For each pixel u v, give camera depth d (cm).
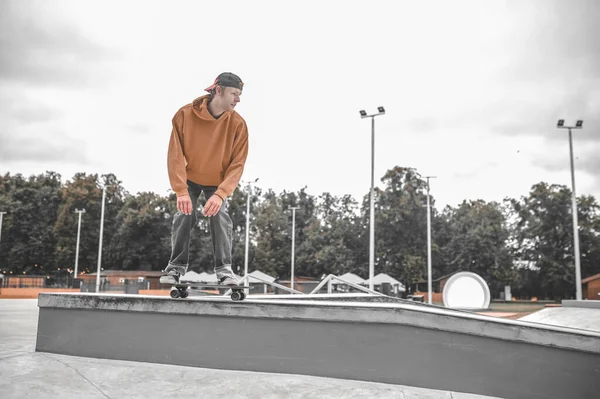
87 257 7369
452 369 479
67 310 577
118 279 6462
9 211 7256
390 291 4150
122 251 7381
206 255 7062
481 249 6775
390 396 448
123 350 548
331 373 491
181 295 580
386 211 7344
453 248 7112
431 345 481
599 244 6588
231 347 517
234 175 577
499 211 7306
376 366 484
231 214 8125
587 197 6831
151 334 542
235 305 517
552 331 483
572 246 6694
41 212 7519
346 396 448
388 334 485
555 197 6788
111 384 475
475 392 476
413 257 6850
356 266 7350
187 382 478
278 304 507
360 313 487
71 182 7756
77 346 566
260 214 7575
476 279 3166
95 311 564
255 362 509
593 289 5356
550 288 6819
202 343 525
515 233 7169
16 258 7206
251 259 7362
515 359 482
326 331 497
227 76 554
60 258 7150
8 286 5444
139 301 546
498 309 3725
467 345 482
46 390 446
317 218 8444
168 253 7438
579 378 481
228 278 541
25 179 8400
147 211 7475
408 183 7325
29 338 782
